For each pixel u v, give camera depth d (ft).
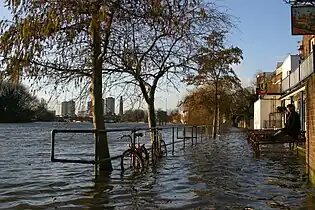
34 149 80.74
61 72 37.60
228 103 123.34
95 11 30.30
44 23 29.99
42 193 30.12
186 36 48.93
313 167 31.07
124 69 44.37
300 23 51.06
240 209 24.45
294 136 57.67
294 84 86.69
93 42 36.37
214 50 55.01
